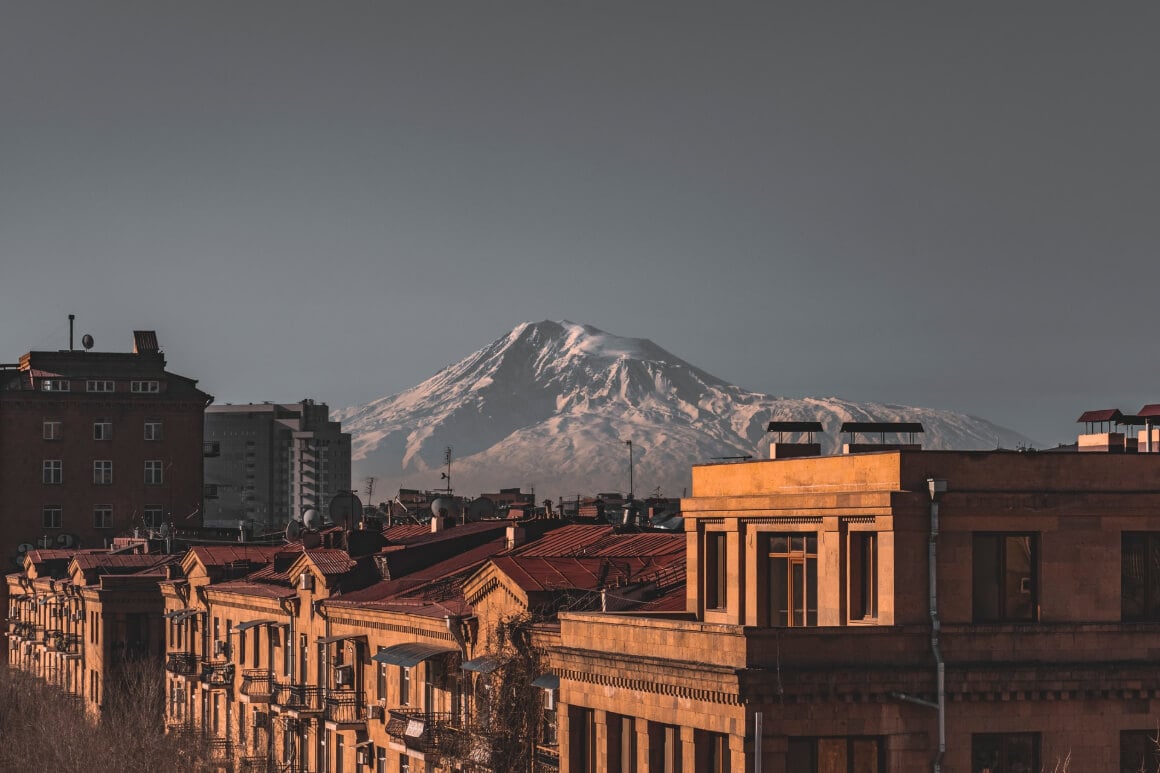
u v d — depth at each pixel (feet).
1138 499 229.45
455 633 331.98
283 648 455.63
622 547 348.38
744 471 262.06
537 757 289.94
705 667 220.23
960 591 223.92
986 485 226.38
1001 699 220.23
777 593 251.39
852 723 215.72
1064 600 226.99
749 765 212.43
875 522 226.17
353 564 428.56
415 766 357.20
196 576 545.85
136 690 528.63
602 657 248.32
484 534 433.89
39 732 474.90
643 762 237.04
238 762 474.49
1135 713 224.33
